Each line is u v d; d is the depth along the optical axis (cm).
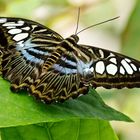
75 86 75
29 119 72
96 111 76
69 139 78
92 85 76
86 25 106
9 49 77
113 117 75
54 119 73
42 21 101
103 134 78
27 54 76
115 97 94
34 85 75
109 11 105
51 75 76
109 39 108
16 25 77
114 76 76
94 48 77
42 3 100
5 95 74
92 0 100
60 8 101
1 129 76
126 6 104
